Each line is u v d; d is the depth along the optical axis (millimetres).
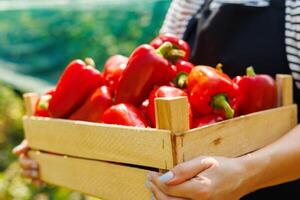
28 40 3785
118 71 1376
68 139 1307
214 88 1194
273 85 1339
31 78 3766
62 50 3799
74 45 3795
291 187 1417
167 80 1299
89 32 3771
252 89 1324
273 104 1346
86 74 1372
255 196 1439
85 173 1291
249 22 1475
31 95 1491
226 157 1129
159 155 1067
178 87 1302
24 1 4102
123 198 1195
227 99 1217
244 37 1474
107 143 1182
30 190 3299
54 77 3791
